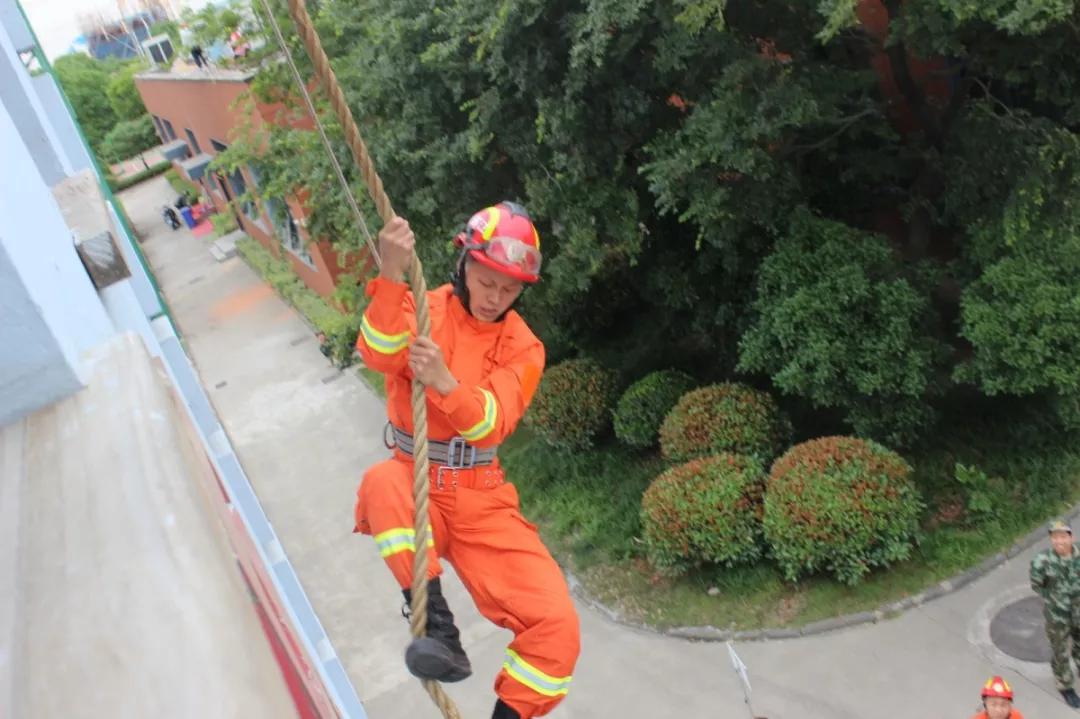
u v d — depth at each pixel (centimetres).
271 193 1422
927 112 1130
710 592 1033
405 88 1225
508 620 277
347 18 1351
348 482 1571
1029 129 939
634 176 1173
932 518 1016
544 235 1245
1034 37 882
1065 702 782
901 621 916
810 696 870
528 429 1512
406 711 1040
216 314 2597
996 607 896
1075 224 921
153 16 4384
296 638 469
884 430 1059
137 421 259
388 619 1206
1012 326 920
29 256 294
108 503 218
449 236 1254
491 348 287
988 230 977
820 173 1249
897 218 1353
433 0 1154
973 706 805
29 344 279
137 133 4734
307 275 2375
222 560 189
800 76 971
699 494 1038
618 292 1555
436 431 283
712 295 1291
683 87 1058
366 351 269
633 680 966
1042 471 1018
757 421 1139
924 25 896
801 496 970
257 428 1866
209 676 149
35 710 152
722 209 1005
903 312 982
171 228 3650
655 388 1287
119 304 453
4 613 186
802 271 1031
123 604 175
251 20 1415
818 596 973
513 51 1070
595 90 1084
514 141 1155
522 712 269
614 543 1159
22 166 360
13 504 232
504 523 285
